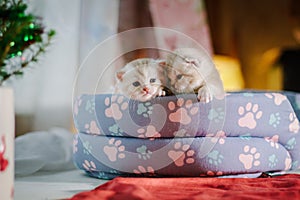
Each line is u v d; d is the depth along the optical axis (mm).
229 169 996
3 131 601
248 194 750
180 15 1942
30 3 1353
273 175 1075
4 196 603
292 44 2477
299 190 779
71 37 1640
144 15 1897
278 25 2484
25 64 845
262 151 1032
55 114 1653
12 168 623
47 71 1616
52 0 1542
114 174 1054
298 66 2301
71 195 846
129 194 697
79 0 1632
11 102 620
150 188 817
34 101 1610
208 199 700
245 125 1013
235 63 2291
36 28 781
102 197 694
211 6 2381
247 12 2465
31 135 1368
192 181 904
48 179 1089
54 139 1377
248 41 2459
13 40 720
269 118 1049
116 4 1736
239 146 1003
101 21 1696
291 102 1280
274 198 717
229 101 996
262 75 2457
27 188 937
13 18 708
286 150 1102
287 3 2475
